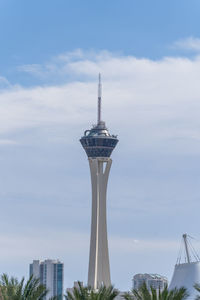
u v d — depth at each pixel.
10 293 91.62
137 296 94.62
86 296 96.56
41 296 93.88
